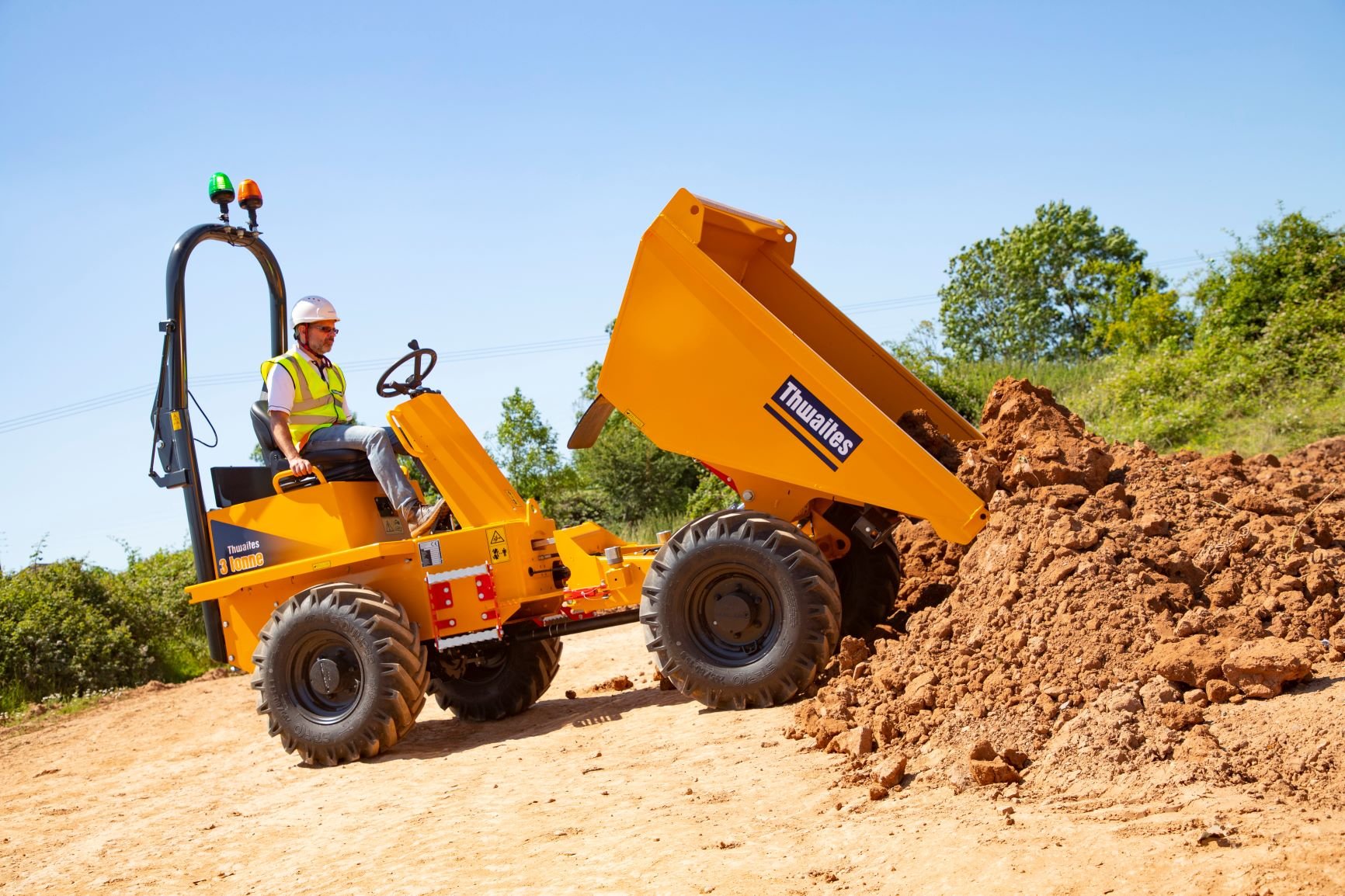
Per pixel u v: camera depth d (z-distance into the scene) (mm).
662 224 6023
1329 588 4660
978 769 3980
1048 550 5082
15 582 14117
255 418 7340
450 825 4688
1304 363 14742
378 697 6340
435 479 6742
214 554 7188
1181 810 3369
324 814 5293
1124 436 15453
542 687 7590
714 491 21406
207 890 4305
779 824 3986
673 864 3697
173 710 10648
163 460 7258
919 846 3494
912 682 4980
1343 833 2967
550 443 26016
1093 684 4305
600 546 7000
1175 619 4602
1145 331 22344
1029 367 21188
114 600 14734
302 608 6512
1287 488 6047
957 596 5430
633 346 6121
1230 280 17672
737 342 5898
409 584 6719
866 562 6793
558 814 4590
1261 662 4012
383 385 6859
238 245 7578
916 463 5582
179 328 7152
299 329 7184
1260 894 2688
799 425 5801
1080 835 3322
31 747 9539
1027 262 48281
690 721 5867
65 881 4734
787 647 5668
